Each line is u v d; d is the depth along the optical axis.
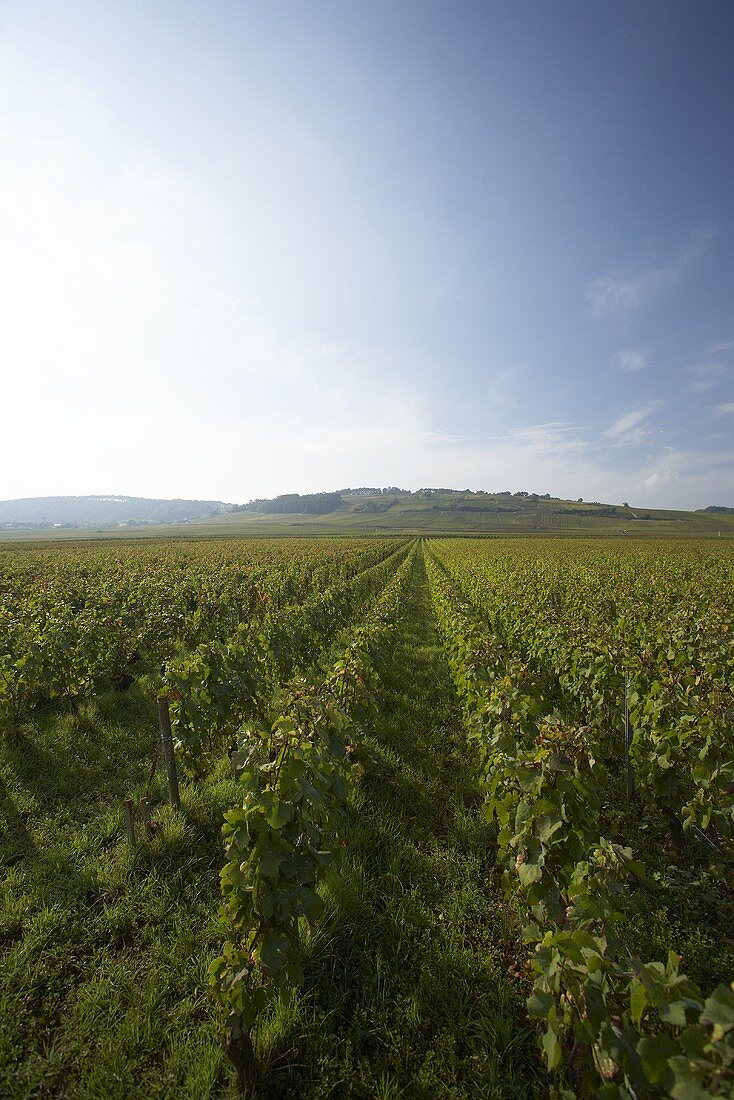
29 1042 3.27
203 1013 3.50
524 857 3.62
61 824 5.61
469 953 3.95
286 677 9.80
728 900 4.52
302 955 3.92
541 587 16.58
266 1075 3.12
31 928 4.08
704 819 4.59
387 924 4.27
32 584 20.83
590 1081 2.54
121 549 54.62
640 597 15.66
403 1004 3.57
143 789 6.27
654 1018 2.51
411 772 6.80
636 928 4.18
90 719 8.48
